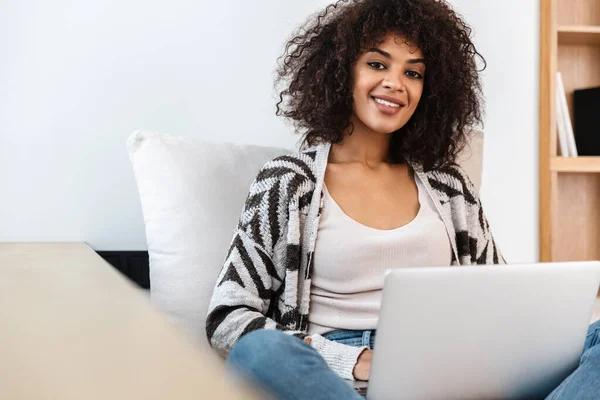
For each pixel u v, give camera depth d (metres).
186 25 1.90
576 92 2.49
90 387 0.17
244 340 0.96
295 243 1.38
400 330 0.94
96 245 1.84
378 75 1.50
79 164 1.82
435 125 1.61
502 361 1.02
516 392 1.06
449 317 0.96
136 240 1.87
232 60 1.94
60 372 0.18
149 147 1.59
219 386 0.17
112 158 1.84
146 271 1.86
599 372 1.00
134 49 1.85
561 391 1.04
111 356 0.20
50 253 1.15
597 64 2.63
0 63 1.75
